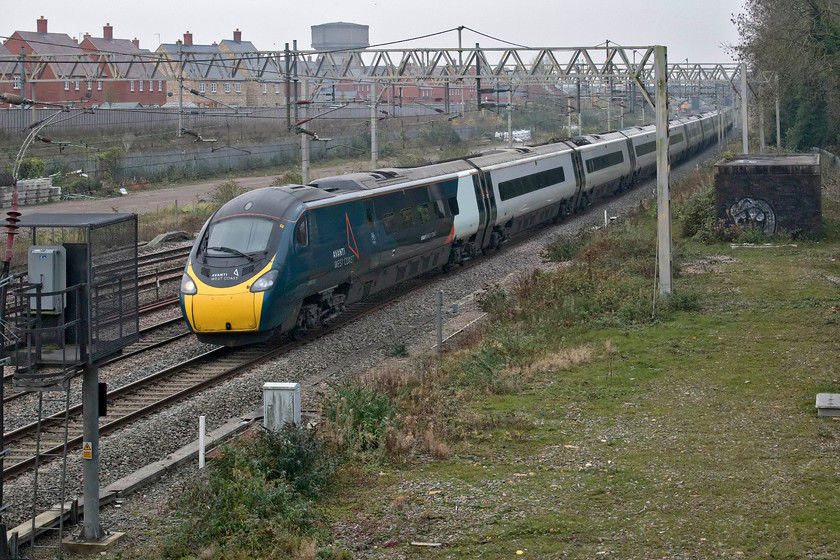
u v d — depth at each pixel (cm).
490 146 11156
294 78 4056
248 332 2600
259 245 2650
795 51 5347
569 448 1723
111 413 2186
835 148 9088
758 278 3475
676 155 8650
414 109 11988
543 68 3922
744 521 1326
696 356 2395
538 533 1332
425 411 1997
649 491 1470
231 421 2067
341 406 1889
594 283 3253
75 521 1524
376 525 1400
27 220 1377
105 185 7831
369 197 3247
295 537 1321
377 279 3384
